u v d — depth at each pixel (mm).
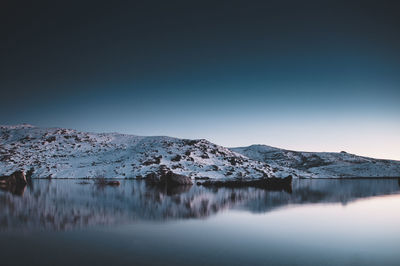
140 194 49344
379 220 23594
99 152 183125
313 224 21766
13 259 13094
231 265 12359
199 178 127750
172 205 33406
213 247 15133
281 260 13156
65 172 132250
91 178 121562
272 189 65500
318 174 181250
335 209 30328
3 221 22203
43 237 17203
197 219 23766
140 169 136625
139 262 12664
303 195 48250
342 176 177500
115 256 13523
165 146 186375
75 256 13508
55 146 188500
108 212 27156
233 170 149750
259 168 164625
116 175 127625
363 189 65125
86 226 20484
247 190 62156
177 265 12281
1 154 160250
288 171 173875
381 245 15820
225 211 28578
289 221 23000
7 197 41344
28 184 79062
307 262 12969
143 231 18984
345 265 12656
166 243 15898
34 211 27391
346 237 17594
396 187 73625
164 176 112562
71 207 30391
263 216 25547
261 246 15438
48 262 12672
